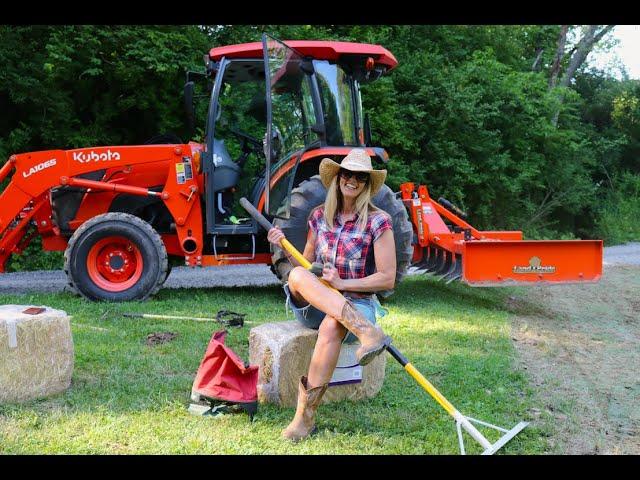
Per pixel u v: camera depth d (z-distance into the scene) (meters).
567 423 4.07
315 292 3.67
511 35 21.92
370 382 4.29
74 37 12.58
